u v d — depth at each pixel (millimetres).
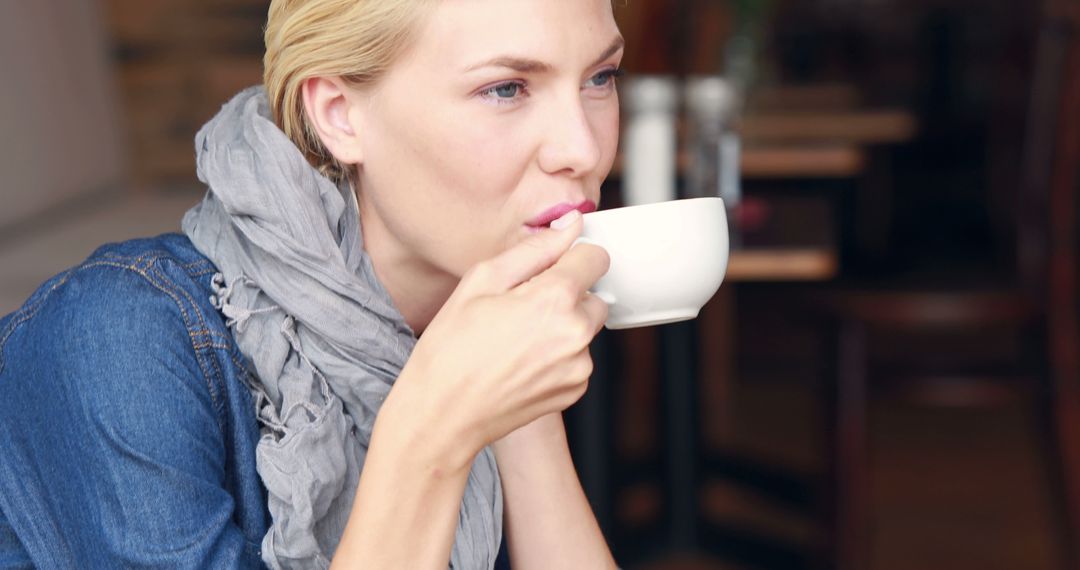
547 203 792
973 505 2928
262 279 832
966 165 5648
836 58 5988
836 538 2299
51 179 2736
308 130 866
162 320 793
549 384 684
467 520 872
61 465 776
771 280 4930
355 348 837
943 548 2689
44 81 2770
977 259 4566
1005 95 2410
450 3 753
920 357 2293
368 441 865
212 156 859
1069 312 2182
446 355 678
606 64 801
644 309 803
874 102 3006
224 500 775
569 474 935
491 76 759
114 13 3705
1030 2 2270
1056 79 2127
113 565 753
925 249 4906
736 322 4504
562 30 758
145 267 818
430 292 911
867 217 4562
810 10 5977
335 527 853
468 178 787
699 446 2660
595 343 2156
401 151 807
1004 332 3676
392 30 771
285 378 833
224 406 824
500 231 803
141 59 3738
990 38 5824
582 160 775
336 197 851
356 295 832
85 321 777
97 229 2627
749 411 3639
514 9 750
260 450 812
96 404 754
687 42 3326
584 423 2162
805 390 3812
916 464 3217
